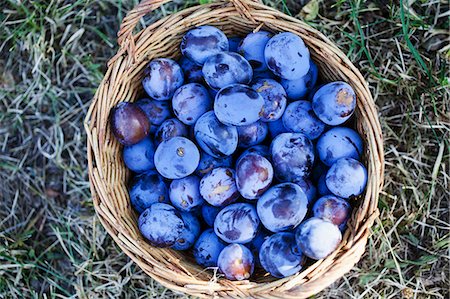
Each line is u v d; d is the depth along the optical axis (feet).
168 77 2.91
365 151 2.86
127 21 2.75
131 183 2.98
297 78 2.86
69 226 3.40
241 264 2.77
